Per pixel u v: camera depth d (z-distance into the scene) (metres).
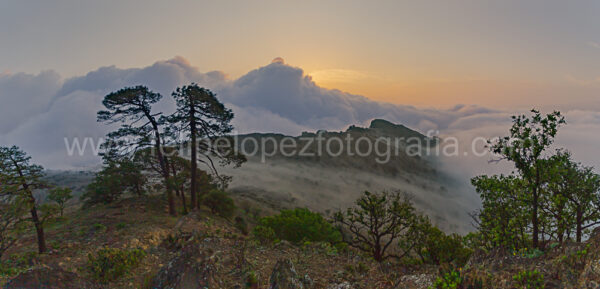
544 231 14.22
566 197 13.34
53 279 8.84
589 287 6.73
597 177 13.02
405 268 12.78
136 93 29.31
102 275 11.50
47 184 19.92
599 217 13.33
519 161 12.70
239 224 35.00
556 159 12.17
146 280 10.43
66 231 23.95
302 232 23.77
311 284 10.86
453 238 18.61
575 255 7.87
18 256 17.91
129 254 13.25
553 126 11.88
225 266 12.16
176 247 16.42
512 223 14.12
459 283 8.45
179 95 30.05
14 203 17.59
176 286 9.31
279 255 14.60
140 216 29.77
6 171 17.80
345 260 13.98
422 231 19.77
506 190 14.02
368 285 10.84
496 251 10.33
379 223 21.06
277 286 9.77
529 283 7.80
